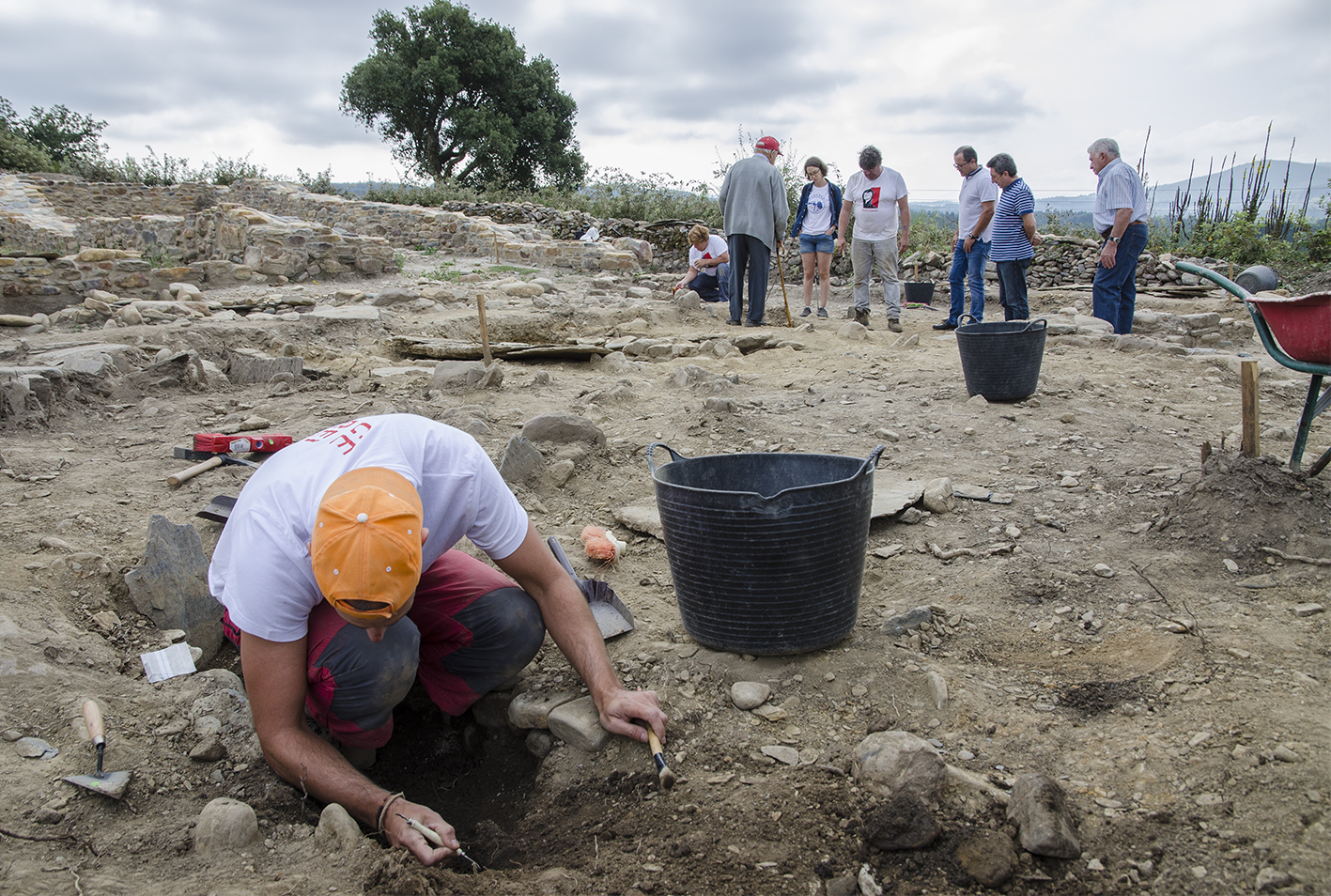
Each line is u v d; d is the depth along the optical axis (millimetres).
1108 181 7293
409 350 6859
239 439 3436
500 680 2578
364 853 1950
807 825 2062
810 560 2551
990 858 1892
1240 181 17469
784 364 6809
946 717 2424
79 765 2152
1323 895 1697
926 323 9938
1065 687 2535
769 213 8344
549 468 4035
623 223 17219
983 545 3438
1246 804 1955
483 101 32594
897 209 8695
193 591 2971
